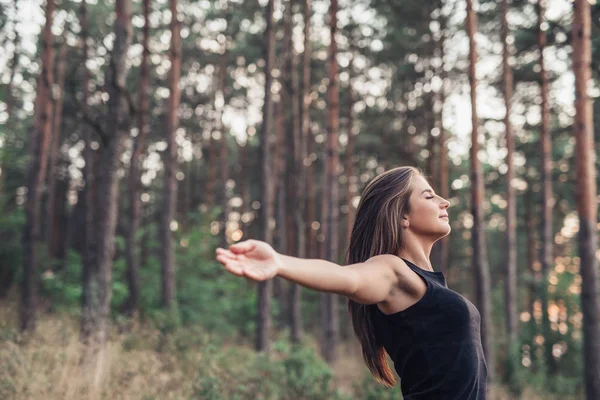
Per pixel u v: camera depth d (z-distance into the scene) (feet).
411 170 5.39
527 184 81.87
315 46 81.41
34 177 39.09
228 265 3.56
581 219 32.63
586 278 32.19
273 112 86.89
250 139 100.83
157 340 29.48
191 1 72.64
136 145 55.47
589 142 32.68
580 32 32.99
